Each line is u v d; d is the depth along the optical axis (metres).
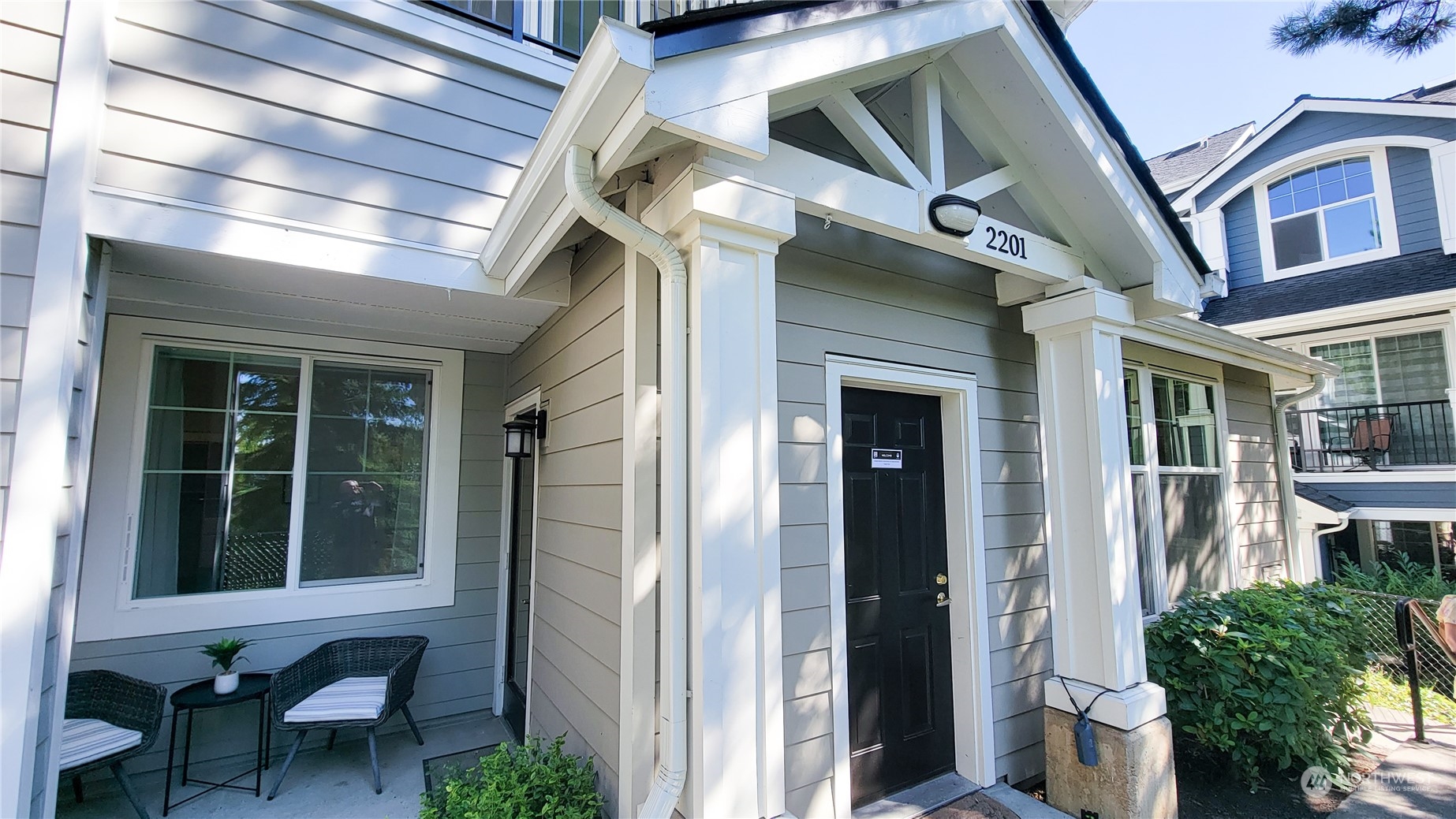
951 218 2.19
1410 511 6.78
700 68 1.49
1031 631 3.09
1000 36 2.19
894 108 2.75
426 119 2.77
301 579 3.37
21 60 1.99
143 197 2.15
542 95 3.08
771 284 1.89
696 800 1.65
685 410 1.82
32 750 1.78
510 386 3.93
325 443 3.51
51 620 1.89
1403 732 3.83
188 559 3.12
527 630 3.60
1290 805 2.90
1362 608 4.05
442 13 2.84
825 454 2.47
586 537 2.50
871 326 2.68
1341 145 8.11
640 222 2.03
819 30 1.72
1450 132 7.33
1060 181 2.63
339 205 2.54
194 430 3.19
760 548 1.79
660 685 1.84
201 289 2.68
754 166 1.83
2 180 1.91
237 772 2.99
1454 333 6.84
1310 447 7.88
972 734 2.79
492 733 3.47
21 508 1.82
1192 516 4.59
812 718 2.31
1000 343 3.19
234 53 2.39
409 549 3.70
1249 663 2.99
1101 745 2.54
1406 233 7.63
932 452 2.97
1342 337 7.61
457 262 2.75
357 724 2.84
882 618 2.69
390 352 3.68
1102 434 2.74
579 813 2.02
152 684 2.58
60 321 1.93
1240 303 8.62
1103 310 2.75
